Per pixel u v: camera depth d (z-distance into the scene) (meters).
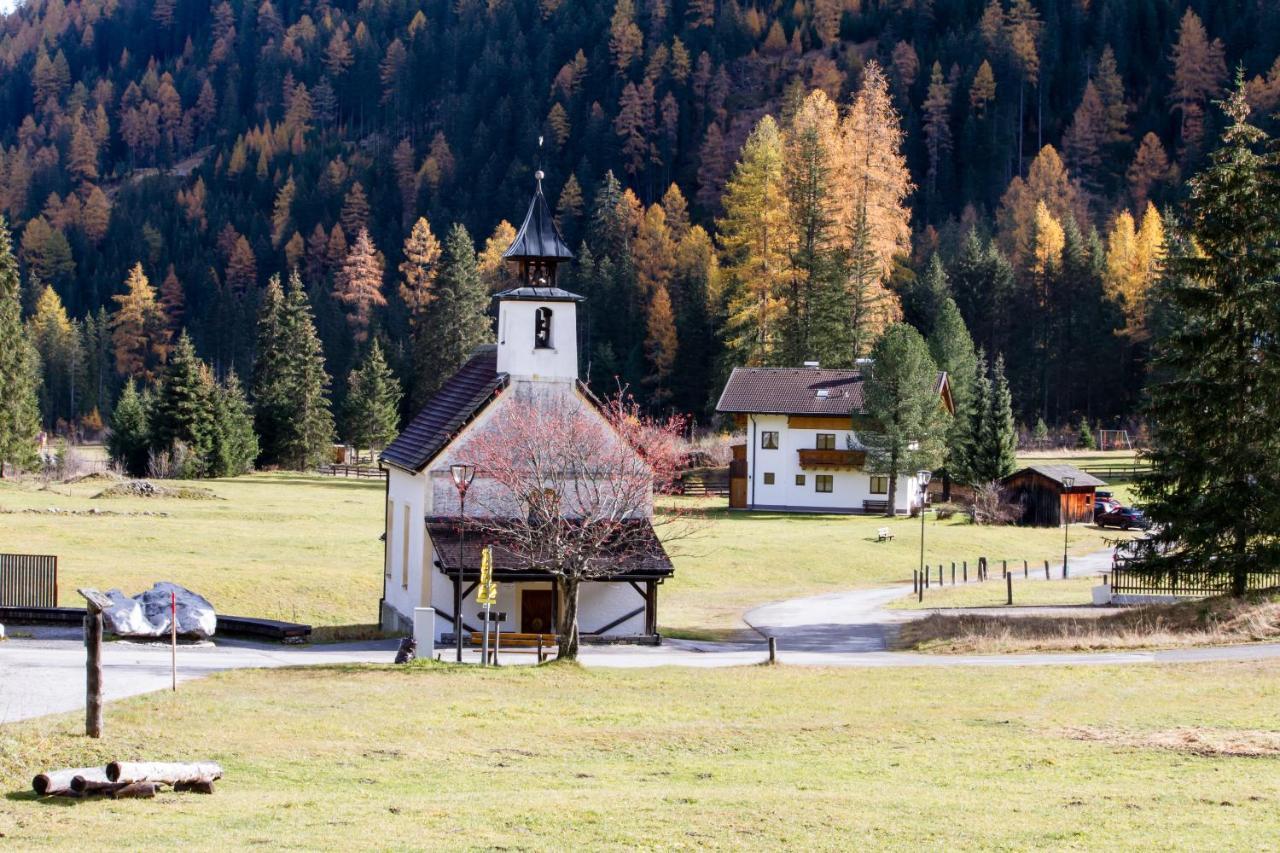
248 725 29.20
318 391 151.88
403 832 20.80
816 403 116.81
